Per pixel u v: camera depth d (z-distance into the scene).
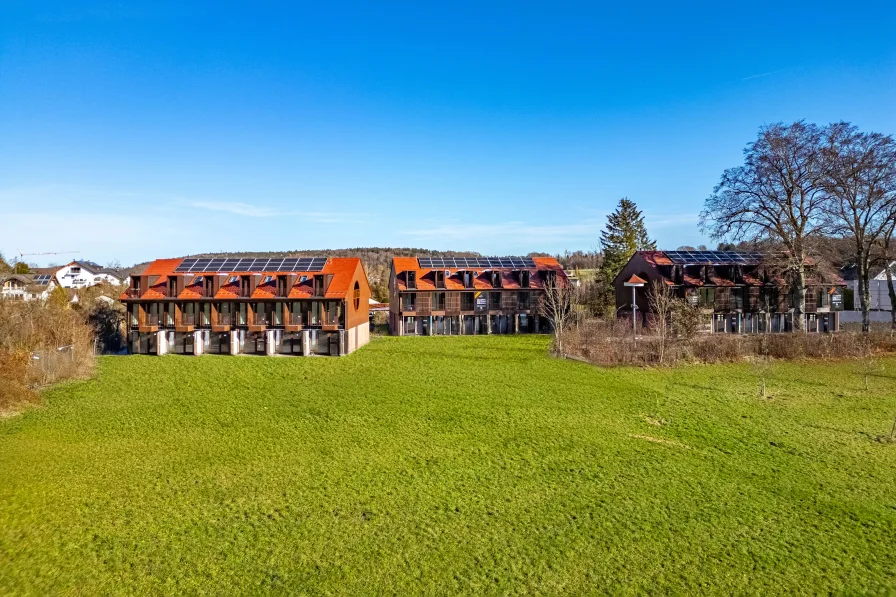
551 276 63.41
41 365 34.03
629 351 39.91
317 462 21.34
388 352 47.50
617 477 19.92
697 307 49.59
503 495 18.39
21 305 44.41
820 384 33.56
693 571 14.02
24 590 13.00
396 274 62.97
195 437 24.33
